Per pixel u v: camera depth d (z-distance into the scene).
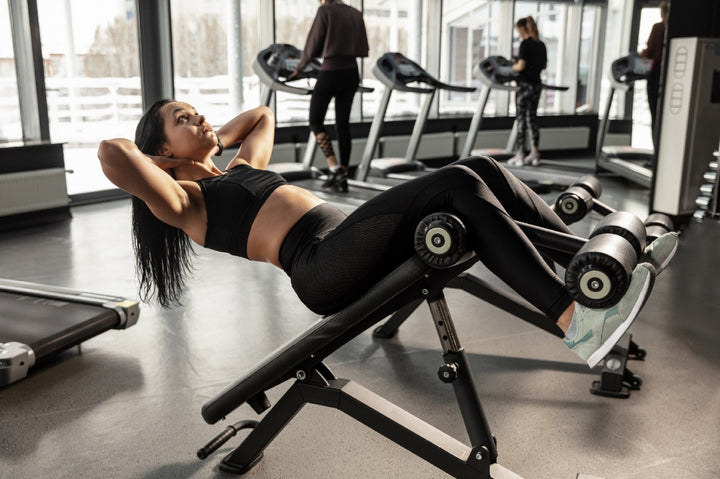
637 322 2.95
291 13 7.22
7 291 2.91
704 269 3.77
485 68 6.72
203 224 1.75
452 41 8.33
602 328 1.34
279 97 7.32
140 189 1.62
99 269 3.89
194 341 2.80
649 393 2.28
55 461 1.90
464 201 1.44
